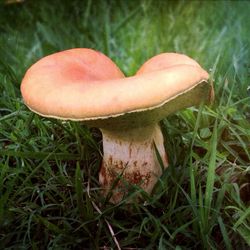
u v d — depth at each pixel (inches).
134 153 7.4
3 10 16.4
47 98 6.3
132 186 7.5
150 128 7.3
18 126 9.1
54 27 15.6
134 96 5.8
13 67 13.0
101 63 7.6
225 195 7.8
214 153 7.0
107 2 17.3
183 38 14.5
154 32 14.7
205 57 13.2
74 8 16.7
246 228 7.1
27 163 8.1
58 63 7.0
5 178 7.8
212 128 9.0
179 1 16.6
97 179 8.3
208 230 7.0
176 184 7.5
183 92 6.0
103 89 6.0
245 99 8.9
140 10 16.4
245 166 8.1
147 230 7.2
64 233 7.3
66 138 9.0
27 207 7.6
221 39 14.1
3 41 14.2
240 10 15.4
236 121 9.2
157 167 7.8
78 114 6.0
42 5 16.7
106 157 7.7
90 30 15.6
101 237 7.5
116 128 7.0
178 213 7.3
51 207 7.8
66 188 8.1
